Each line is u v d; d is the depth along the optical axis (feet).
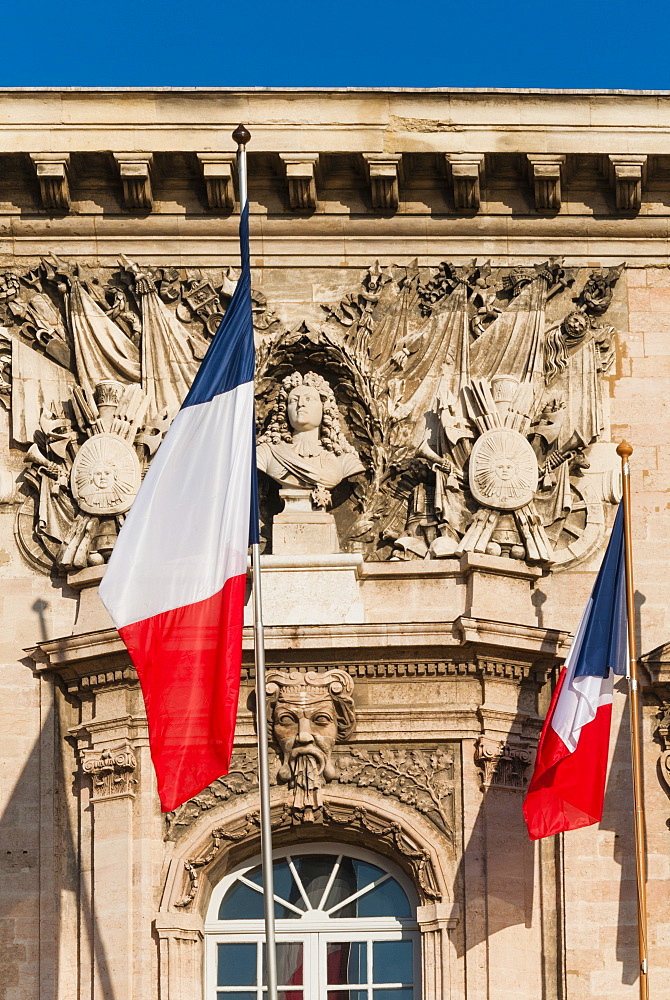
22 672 116.57
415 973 112.98
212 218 122.72
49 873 113.39
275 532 116.98
